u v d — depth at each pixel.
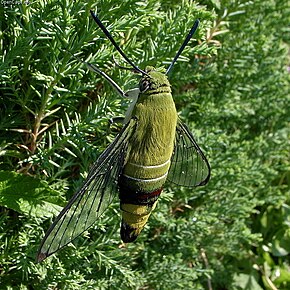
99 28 0.12
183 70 0.17
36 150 0.14
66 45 0.12
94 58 0.12
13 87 0.13
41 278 0.14
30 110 0.13
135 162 0.11
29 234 0.14
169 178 0.13
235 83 0.19
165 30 0.14
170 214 0.18
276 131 0.23
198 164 0.13
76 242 0.15
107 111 0.13
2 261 0.14
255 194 0.22
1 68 0.12
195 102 0.18
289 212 0.23
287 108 0.22
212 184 0.19
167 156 0.11
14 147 0.14
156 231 0.19
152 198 0.12
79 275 0.14
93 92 0.15
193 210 0.19
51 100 0.13
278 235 0.23
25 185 0.13
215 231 0.20
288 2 0.20
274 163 0.23
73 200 0.10
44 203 0.13
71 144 0.13
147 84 0.11
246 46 0.19
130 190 0.11
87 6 0.12
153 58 0.14
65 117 0.14
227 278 0.21
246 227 0.22
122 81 0.14
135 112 0.11
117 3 0.12
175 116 0.11
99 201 0.11
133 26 0.12
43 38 0.12
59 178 0.15
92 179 0.11
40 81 0.13
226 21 0.18
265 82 0.20
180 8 0.14
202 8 0.14
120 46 0.14
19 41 0.12
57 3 0.12
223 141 0.20
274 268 0.23
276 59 0.21
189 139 0.13
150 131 0.11
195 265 0.20
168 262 0.18
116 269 0.16
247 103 0.21
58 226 0.10
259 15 0.20
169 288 0.18
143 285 0.18
